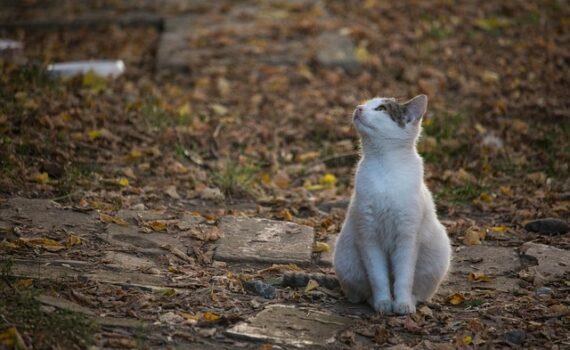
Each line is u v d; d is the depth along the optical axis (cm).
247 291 752
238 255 840
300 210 1016
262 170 1159
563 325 691
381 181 723
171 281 754
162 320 661
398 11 1889
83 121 1184
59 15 1911
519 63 1591
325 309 729
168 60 1588
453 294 759
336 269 759
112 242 831
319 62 1585
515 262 864
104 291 703
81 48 1692
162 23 1872
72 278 723
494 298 769
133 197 987
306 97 1434
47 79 1328
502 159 1193
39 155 1054
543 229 952
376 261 727
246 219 933
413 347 644
